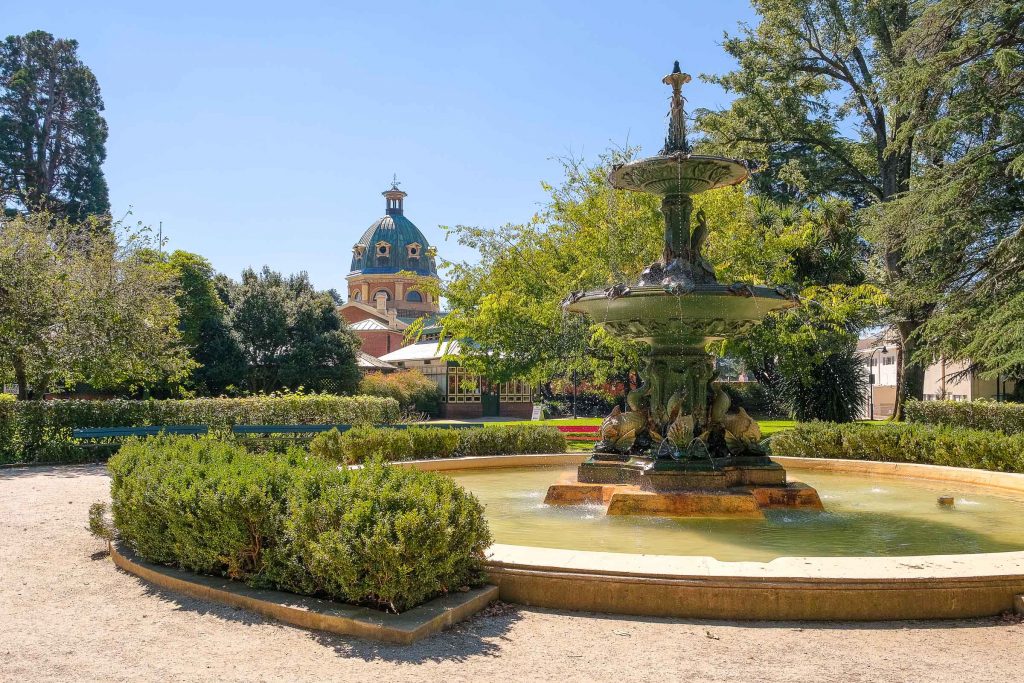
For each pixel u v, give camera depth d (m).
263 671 4.31
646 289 8.73
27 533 8.23
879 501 9.74
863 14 30.38
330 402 21.64
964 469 11.39
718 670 4.27
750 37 32.97
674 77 9.89
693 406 9.55
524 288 20.73
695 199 20.53
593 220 20.11
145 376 22.50
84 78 50.09
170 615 5.35
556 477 12.53
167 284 23.03
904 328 29.41
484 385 53.53
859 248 31.52
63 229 21.62
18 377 19.64
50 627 5.11
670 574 5.20
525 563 5.48
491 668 4.33
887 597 5.06
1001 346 20.27
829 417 32.28
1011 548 6.98
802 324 22.17
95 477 13.37
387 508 5.23
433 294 23.14
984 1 23.02
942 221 22.83
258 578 5.70
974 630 4.88
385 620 4.86
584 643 4.71
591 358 19.58
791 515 8.63
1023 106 22.20
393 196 97.00
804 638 4.76
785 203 32.72
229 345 43.78
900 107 24.45
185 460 7.23
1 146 46.66
